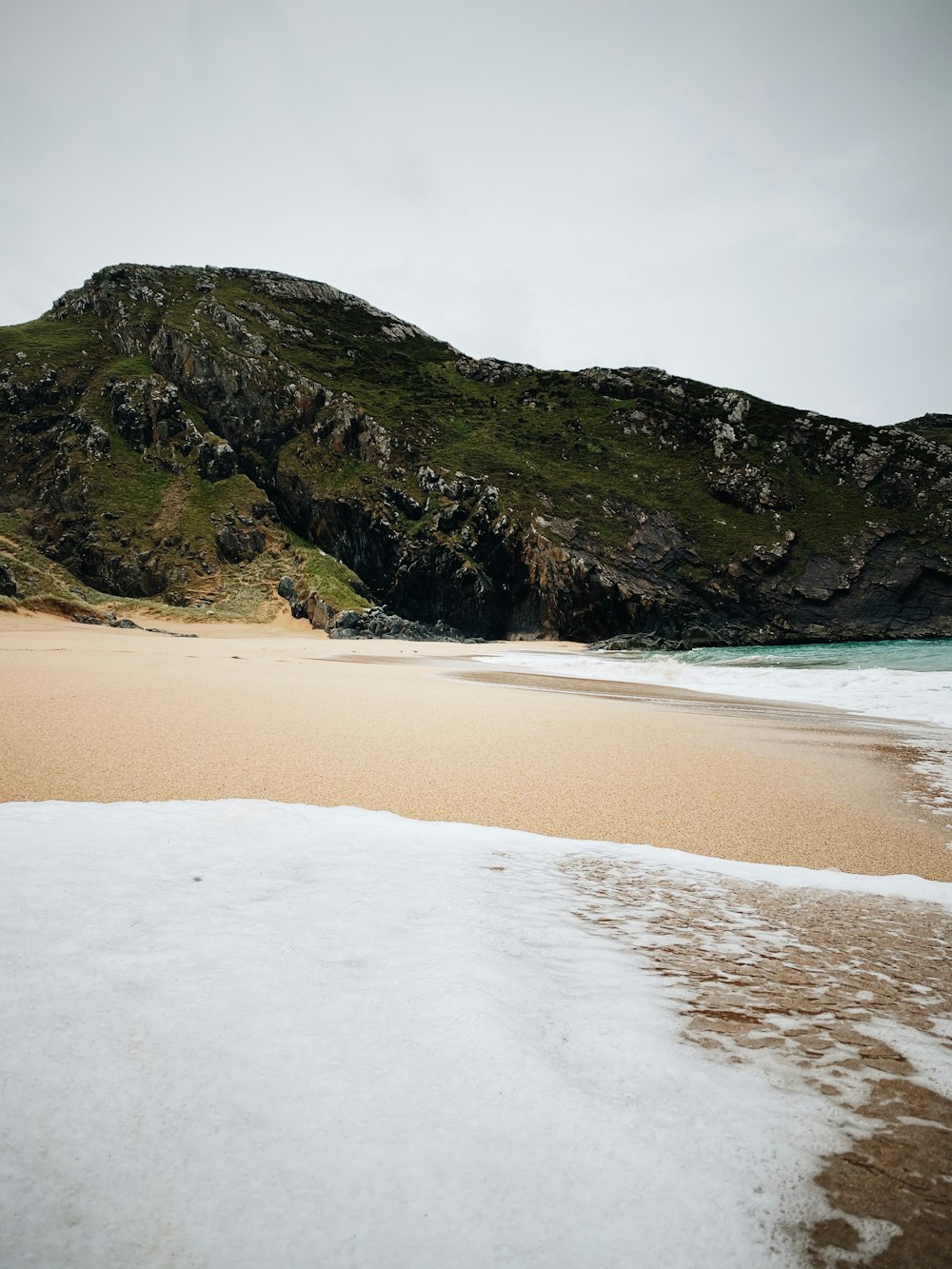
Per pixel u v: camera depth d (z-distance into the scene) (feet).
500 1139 4.42
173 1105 4.59
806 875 12.92
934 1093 5.20
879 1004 6.92
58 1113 4.46
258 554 187.21
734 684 62.49
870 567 196.44
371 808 16.87
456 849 12.49
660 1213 3.86
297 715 30.22
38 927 7.27
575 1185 4.05
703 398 248.93
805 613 191.83
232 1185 3.96
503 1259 3.52
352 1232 3.67
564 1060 5.39
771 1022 6.32
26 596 119.03
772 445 231.09
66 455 195.52
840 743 30.99
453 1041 5.54
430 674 67.82
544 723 32.99
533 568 189.78
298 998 6.12
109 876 9.16
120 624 125.59
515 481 211.41
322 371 241.35
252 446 211.41
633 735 30.60
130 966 6.53
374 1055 5.29
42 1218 3.65
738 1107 4.88
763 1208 3.92
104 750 20.75
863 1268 3.51
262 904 8.55
